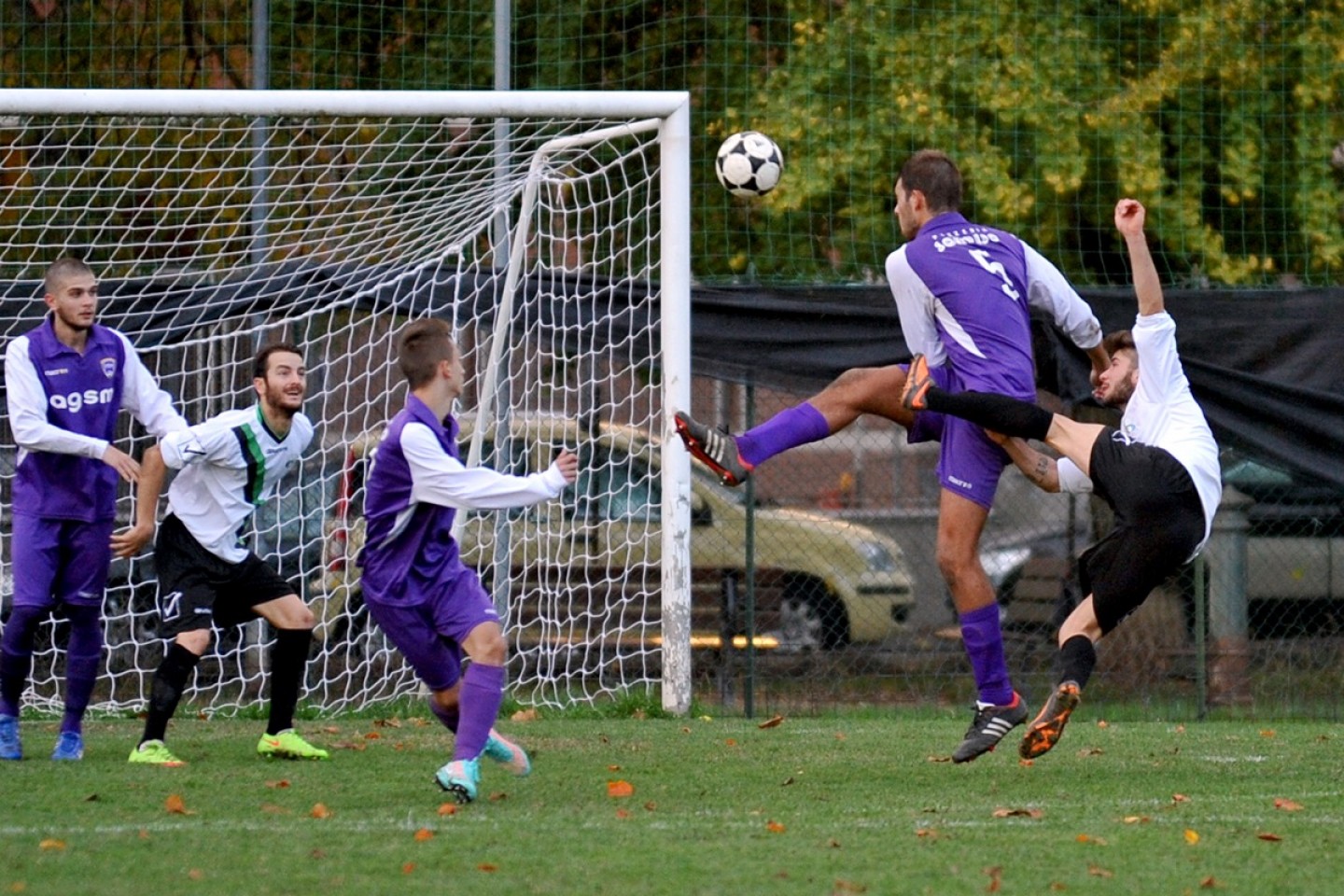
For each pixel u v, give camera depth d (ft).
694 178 135.85
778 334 106.93
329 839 54.60
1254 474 110.22
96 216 113.80
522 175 108.58
